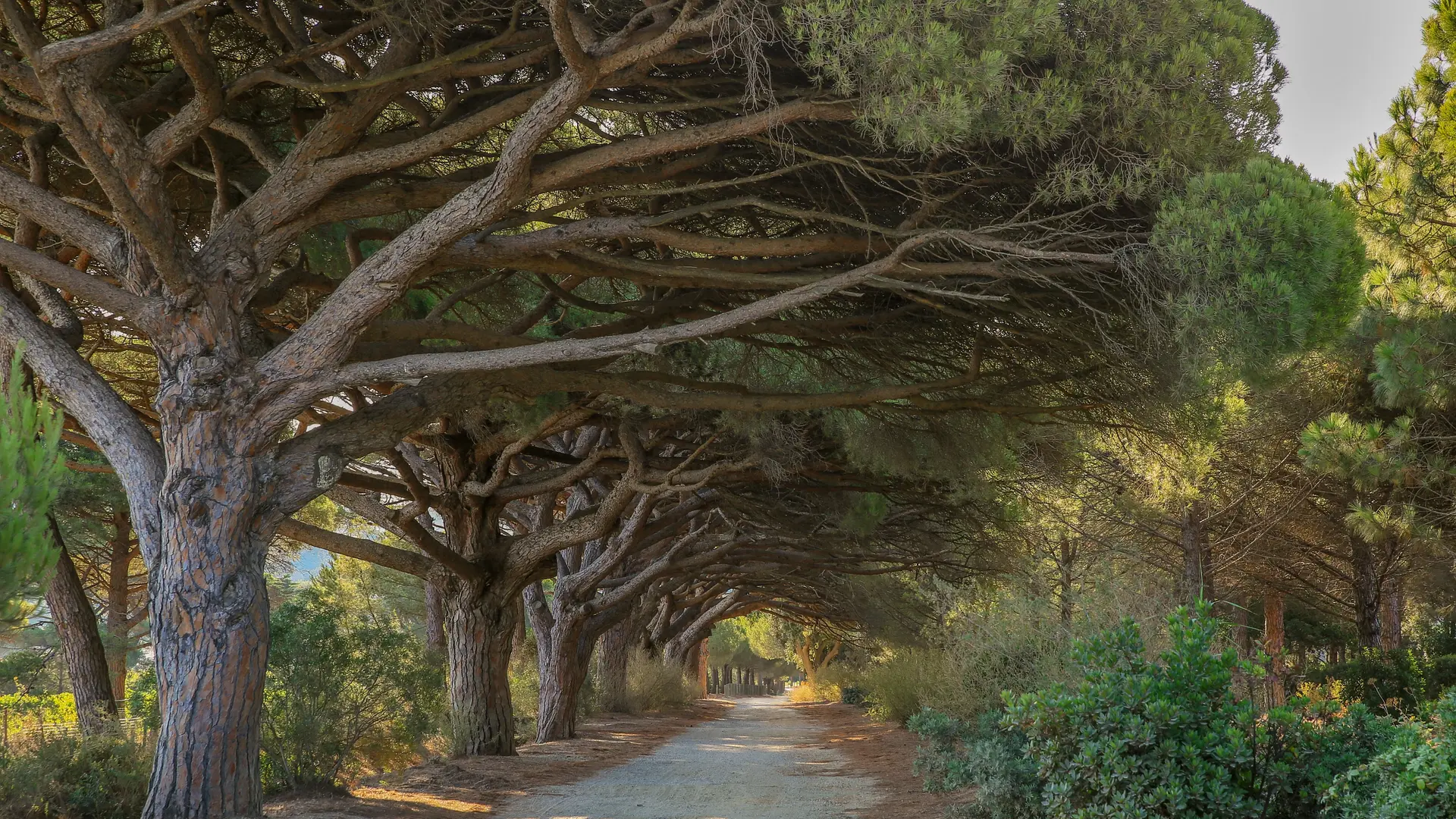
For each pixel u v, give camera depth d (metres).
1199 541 17.55
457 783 13.88
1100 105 7.79
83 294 9.32
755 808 12.22
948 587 15.39
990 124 7.55
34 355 9.66
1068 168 7.99
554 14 7.41
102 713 12.58
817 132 8.98
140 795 9.62
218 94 8.93
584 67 7.91
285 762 11.81
